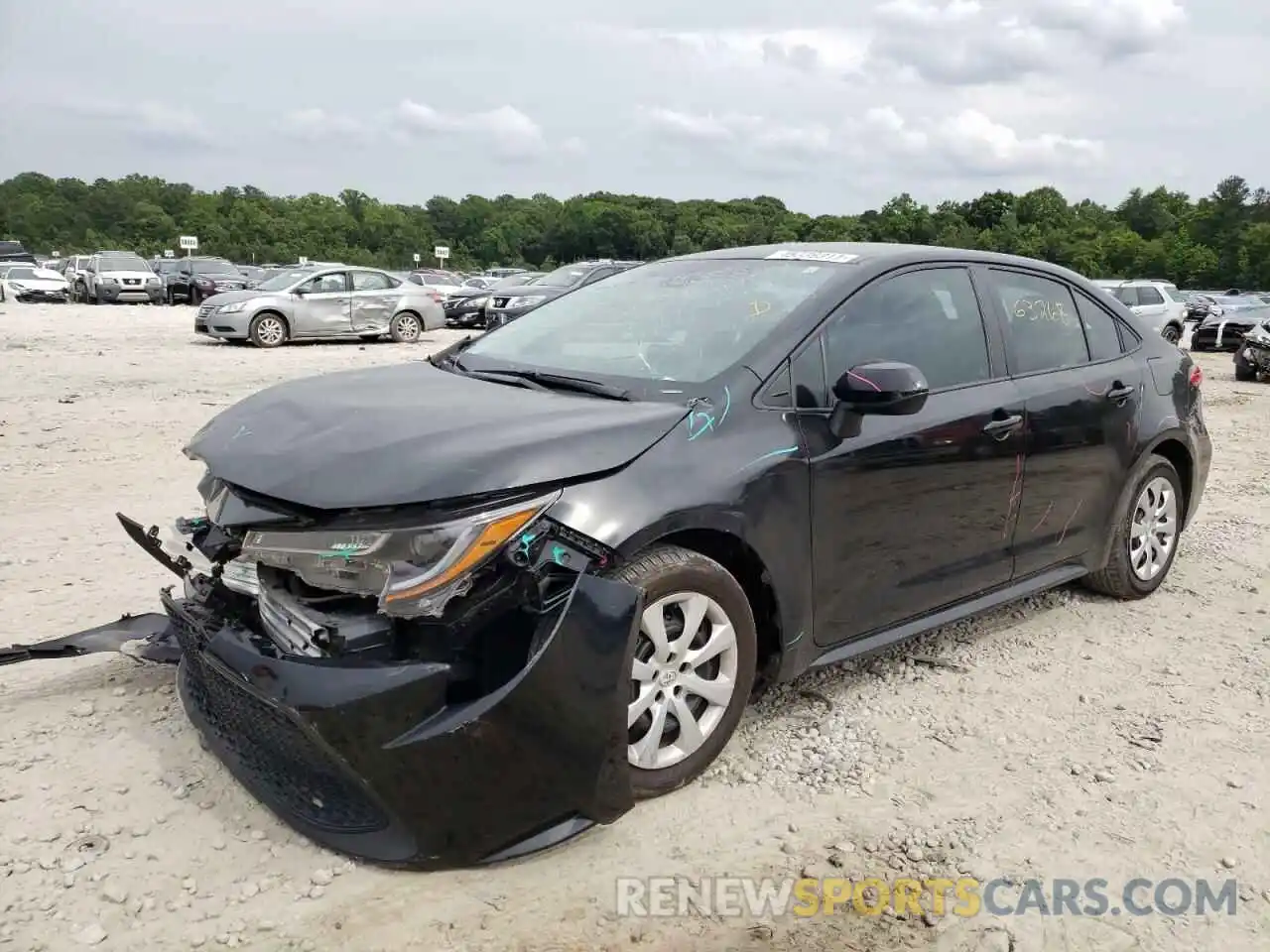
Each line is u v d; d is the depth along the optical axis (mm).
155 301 34219
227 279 33906
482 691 2715
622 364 3648
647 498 2953
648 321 3910
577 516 2826
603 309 4172
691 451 3131
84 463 7586
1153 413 4953
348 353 17828
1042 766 3504
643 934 2607
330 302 19625
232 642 2842
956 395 3971
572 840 2977
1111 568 4977
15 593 4742
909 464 3705
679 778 3176
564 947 2549
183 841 2891
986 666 4320
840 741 3621
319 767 2756
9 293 33594
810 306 3641
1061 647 4555
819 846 3006
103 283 33188
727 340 3586
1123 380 4824
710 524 3084
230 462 3027
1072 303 4777
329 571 2754
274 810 2879
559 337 4031
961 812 3205
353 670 2605
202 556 3264
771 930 2645
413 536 2650
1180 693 4105
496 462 2760
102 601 4668
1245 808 3275
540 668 2635
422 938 2557
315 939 2539
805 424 3428
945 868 2930
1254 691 4137
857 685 4094
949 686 4109
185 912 2613
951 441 3854
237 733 2979
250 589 3010
